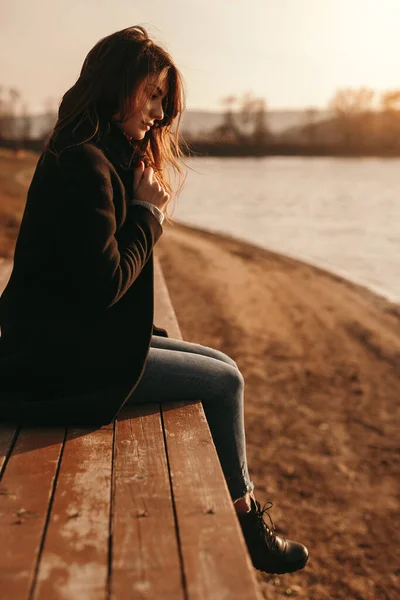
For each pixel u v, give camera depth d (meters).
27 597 1.50
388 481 6.94
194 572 1.59
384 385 10.10
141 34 2.34
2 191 32.84
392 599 5.00
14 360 2.35
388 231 34.06
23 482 2.02
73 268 2.18
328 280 19.36
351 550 5.65
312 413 8.79
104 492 1.96
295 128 192.25
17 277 2.35
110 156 2.33
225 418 2.61
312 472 7.07
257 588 1.54
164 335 2.93
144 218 2.38
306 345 12.16
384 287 18.69
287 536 5.81
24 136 124.44
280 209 47.19
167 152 2.65
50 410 2.37
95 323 2.36
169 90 2.43
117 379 2.40
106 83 2.27
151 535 1.75
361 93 175.88
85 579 1.57
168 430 2.38
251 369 10.52
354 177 89.94
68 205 2.16
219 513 1.85
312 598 4.96
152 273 2.42
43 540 1.73
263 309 14.84
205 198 57.03
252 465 7.18
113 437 2.33
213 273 18.86
